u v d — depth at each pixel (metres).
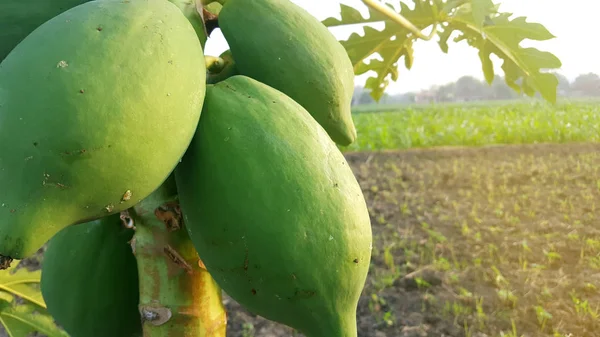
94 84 1.14
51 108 1.11
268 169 1.30
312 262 1.28
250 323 5.94
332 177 1.33
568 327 5.41
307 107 1.63
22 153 1.10
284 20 1.63
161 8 1.35
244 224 1.29
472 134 11.88
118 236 1.96
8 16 1.67
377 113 15.77
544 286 6.01
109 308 1.97
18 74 1.15
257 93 1.43
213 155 1.35
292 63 1.60
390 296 6.27
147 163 1.20
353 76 1.77
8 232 1.12
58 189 1.13
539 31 3.60
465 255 6.91
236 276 1.33
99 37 1.20
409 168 10.42
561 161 9.45
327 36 1.69
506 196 8.34
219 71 1.70
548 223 7.27
